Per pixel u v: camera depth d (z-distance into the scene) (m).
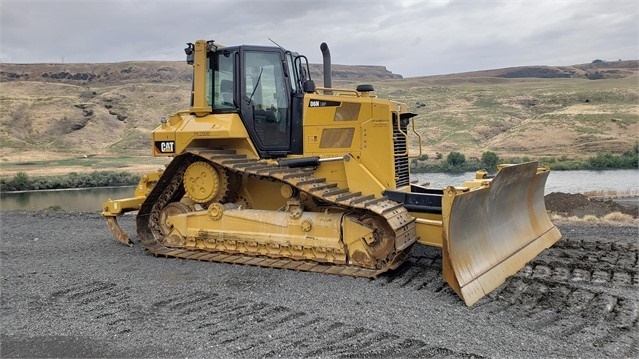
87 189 32.28
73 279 7.05
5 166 47.47
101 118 77.31
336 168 7.83
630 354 4.43
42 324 5.41
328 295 6.02
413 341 4.73
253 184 8.36
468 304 5.64
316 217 7.33
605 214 13.92
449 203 5.88
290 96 8.12
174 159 7.98
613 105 68.56
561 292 6.12
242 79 8.09
